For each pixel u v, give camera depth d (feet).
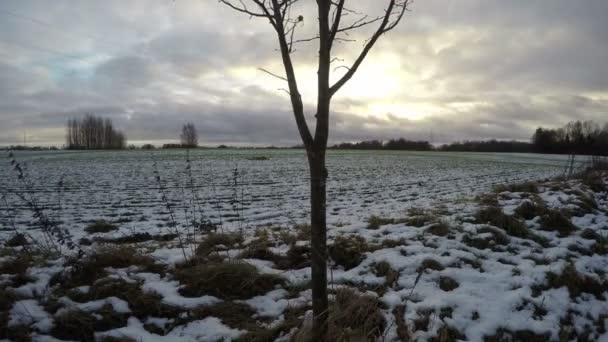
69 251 18.86
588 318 15.20
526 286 16.15
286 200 47.09
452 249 19.56
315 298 11.45
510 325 13.70
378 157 160.76
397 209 34.24
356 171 94.94
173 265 17.11
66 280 15.15
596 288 17.03
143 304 13.82
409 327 13.14
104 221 31.07
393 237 21.38
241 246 20.08
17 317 12.59
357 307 13.57
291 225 28.86
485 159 154.81
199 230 27.48
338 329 12.17
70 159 130.31
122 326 13.06
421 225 23.82
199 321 13.42
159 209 40.40
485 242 20.89
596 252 21.38
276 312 14.12
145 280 15.60
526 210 26.11
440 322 13.39
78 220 34.24
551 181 50.80
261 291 15.40
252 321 13.57
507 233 22.67
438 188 59.11
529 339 13.38
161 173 85.40
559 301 15.52
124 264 16.79
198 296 14.71
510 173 91.76
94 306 13.52
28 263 16.28
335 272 17.43
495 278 16.70
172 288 14.97
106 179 72.74
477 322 13.79
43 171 88.99
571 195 32.96
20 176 19.33
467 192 51.42
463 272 16.92
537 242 22.00
